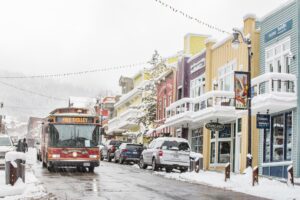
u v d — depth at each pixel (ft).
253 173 65.72
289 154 78.79
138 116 182.50
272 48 86.84
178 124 128.47
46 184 62.13
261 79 78.74
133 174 86.79
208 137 115.55
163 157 97.25
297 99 76.38
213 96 99.19
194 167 94.32
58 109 87.30
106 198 47.80
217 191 58.39
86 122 87.10
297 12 78.54
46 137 92.43
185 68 135.64
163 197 49.85
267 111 81.71
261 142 87.97
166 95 157.58
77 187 58.75
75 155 85.56
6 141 97.09
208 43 116.67
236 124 100.27
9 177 52.70
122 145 136.87
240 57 98.12
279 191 57.93
